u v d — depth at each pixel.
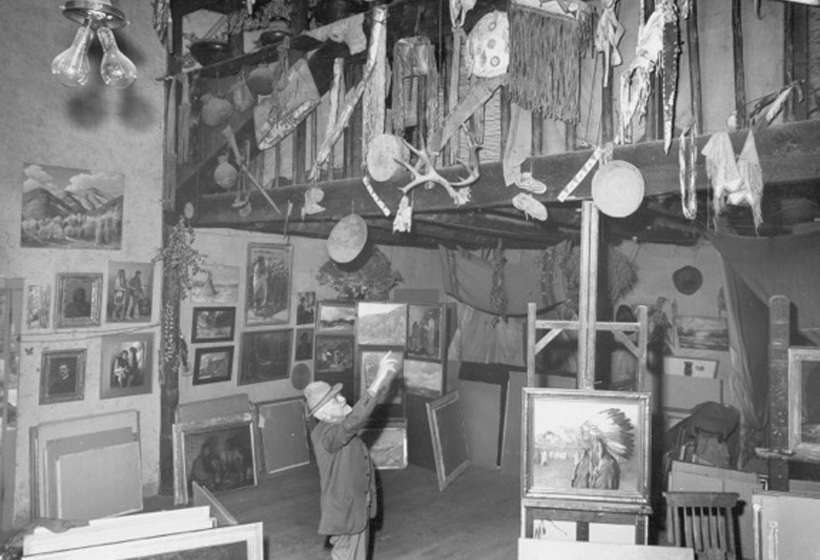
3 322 6.41
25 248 6.63
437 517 7.14
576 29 4.86
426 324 9.41
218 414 8.12
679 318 10.17
